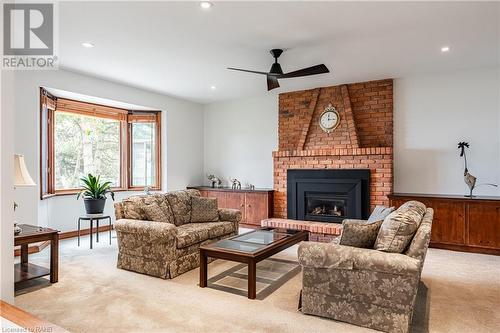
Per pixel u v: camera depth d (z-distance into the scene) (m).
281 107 6.31
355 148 5.39
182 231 3.78
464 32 3.44
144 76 5.12
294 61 4.38
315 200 5.83
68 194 5.37
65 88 4.80
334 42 3.71
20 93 4.30
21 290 3.01
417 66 4.64
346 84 5.59
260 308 2.67
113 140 6.32
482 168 4.77
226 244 3.29
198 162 7.31
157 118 6.57
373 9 2.93
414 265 2.15
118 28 3.33
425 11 2.97
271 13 3.01
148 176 6.61
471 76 4.81
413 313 2.57
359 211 5.31
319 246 2.46
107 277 3.39
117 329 2.31
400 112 5.29
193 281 3.31
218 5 2.86
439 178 5.03
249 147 6.81
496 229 4.22
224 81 5.44
